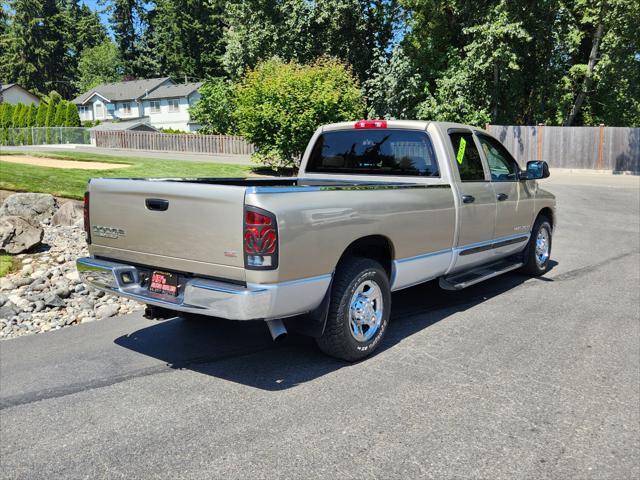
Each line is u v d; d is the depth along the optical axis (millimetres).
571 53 31969
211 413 3754
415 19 32906
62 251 9070
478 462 3133
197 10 75938
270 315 3861
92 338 5422
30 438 3471
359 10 33750
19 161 20578
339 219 4238
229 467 3104
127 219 4434
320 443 3336
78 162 22031
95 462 3188
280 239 3793
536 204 7285
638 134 27406
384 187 4734
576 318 5793
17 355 4980
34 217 11227
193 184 3998
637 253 9414
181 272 4180
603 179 24719
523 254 7473
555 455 3211
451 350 4879
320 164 6441
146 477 3027
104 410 3834
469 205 5770
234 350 4984
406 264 5027
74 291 7117
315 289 4121
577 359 4660
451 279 5906
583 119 35219
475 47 28438
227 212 3816
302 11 33281
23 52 87938
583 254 9359
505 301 6461
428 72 30844
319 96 19203
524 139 29281
